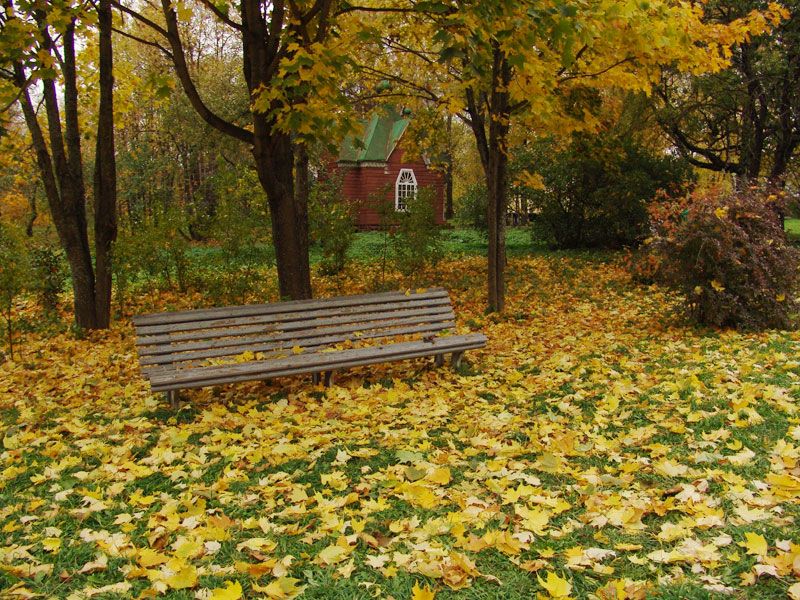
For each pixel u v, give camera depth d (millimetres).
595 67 6949
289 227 6984
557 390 5227
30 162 12078
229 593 2369
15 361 7332
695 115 18562
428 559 2654
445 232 23297
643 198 14984
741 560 2562
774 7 6145
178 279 11766
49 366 7086
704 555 2582
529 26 5023
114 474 3742
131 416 5016
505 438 4164
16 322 8906
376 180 28469
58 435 4574
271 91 5461
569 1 4930
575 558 2619
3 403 5520
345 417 4715
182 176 23328
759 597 2324
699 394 4727
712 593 2365
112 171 8961
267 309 5703
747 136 18109
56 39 8172
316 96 5969
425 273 13328
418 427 4430
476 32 4781
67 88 8742
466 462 3750
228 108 20266
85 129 10344
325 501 3264
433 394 5301
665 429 4137
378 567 2658
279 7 6098
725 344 6500
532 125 8703
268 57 6340
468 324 8953
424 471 3572
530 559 2689
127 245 9281
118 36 15367
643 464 3584
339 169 27766
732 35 6234
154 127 23312
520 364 6316
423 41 8875
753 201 7406
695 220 7340
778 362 5570
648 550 2717
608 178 15133
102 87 8672
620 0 5273
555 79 6480
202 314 5441
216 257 10539
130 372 6621
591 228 15992
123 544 2873
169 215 11508
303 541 2891
